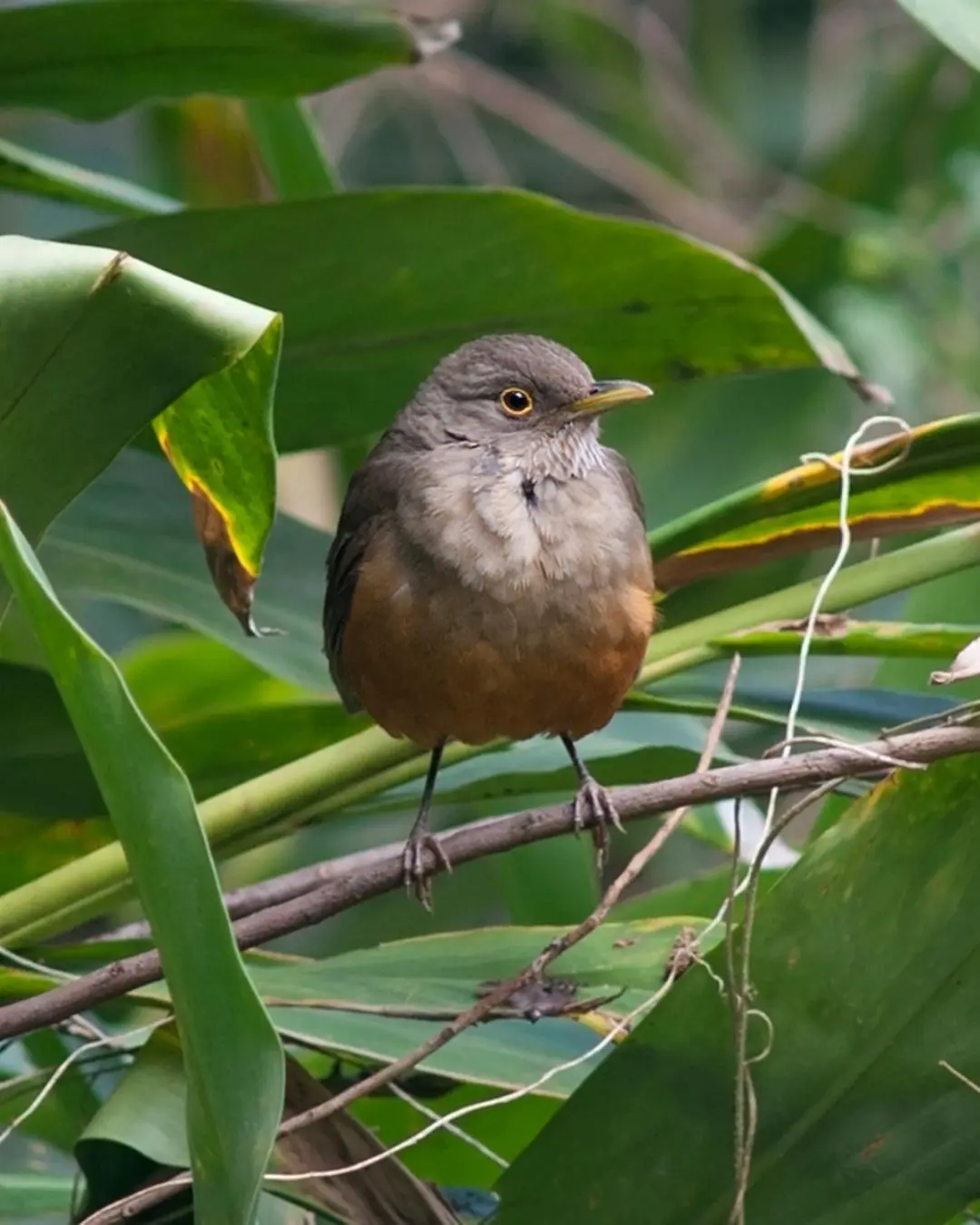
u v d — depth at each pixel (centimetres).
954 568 654
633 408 1134
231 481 514
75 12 686
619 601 678
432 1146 715
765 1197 531
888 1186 529
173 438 513
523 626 676
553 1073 528
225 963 400
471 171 1605
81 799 706
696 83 1642
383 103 1589
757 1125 532
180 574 738
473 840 585
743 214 1560
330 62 731
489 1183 723
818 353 688
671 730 781
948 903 527
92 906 619
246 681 1011
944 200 1267
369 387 766
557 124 1445
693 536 650
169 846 397
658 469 1124
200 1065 414
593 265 706
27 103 743
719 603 774
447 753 742
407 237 696
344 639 702
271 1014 595
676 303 723
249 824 654
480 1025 607
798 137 1641
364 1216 538
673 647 682
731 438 1131
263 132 885
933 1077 528
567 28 1606
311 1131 550
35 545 462
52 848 752
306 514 1209
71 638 389
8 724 676
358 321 732
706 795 538
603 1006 596
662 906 774
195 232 690
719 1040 531
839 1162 530
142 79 737
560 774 727
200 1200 434
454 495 696
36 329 421
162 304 421
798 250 1198
